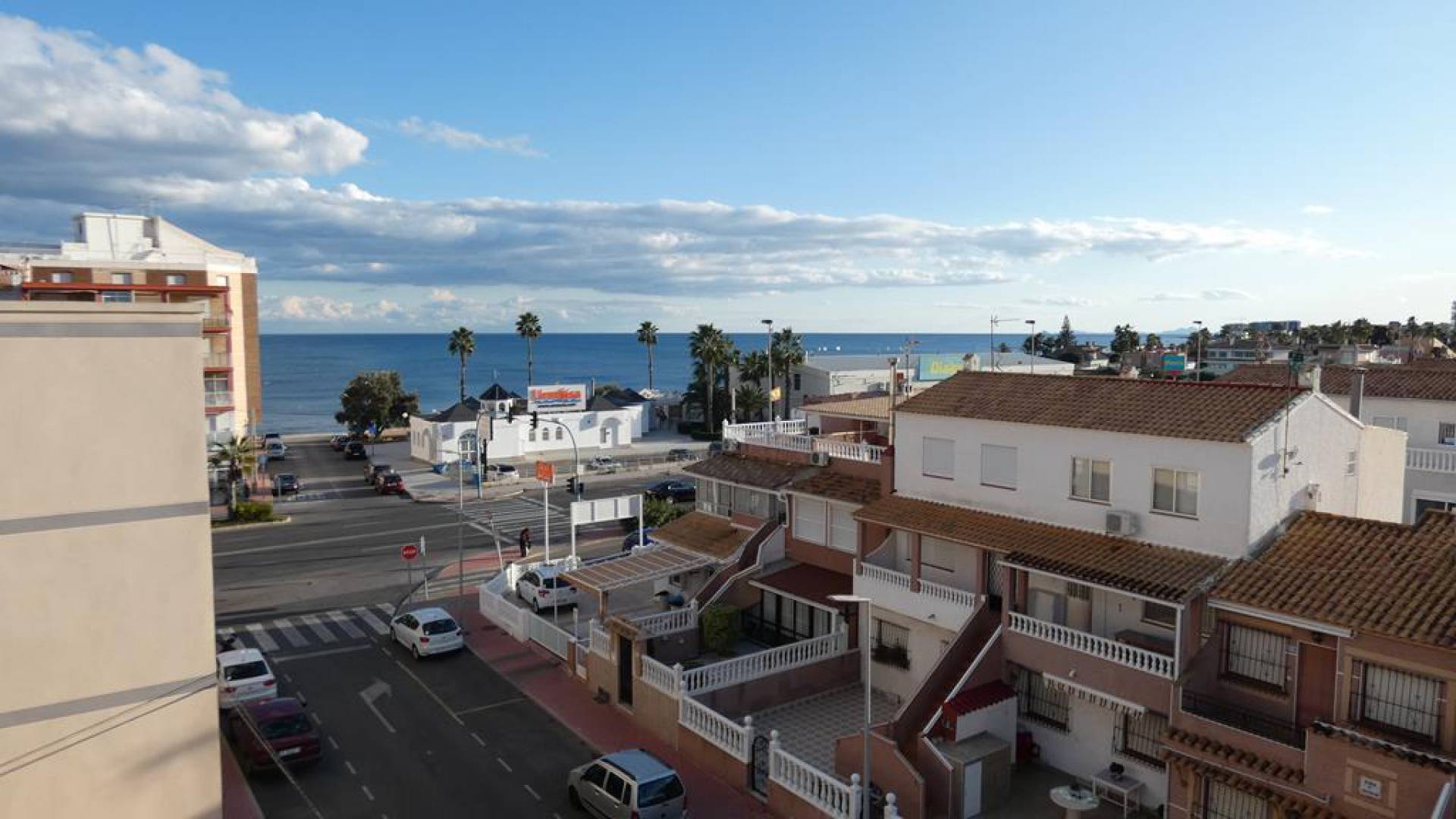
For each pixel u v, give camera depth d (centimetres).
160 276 6969
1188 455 2205
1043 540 2423
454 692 2989
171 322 1367
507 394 9000
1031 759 2389
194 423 1389
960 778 2112
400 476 6831
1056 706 2370
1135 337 16562
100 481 1323
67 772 1314
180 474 1379
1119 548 2291
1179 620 1994
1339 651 1764
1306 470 2280
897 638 2875
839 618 2975
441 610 3444
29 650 1285
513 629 3581
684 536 3656
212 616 1409
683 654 3112
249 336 8856
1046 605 2439
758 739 2386
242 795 2288
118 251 8019
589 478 7400
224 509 5950
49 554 1294
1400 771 1609
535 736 2667
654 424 11125
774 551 3359
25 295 2275
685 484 6425
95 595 1325
